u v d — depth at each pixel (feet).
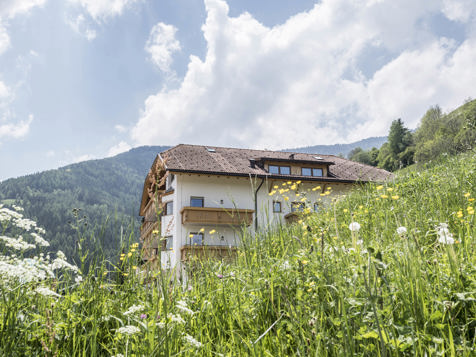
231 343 7.97
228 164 82.94
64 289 9.98
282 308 8.83
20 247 9.55
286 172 86.58
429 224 13.99
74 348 7.54
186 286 11.86
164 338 6.54
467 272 7.89
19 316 8.17
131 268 10.94
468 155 29.19
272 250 13.26
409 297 7.03
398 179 29.94
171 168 71.77
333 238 11.78
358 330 6.65
